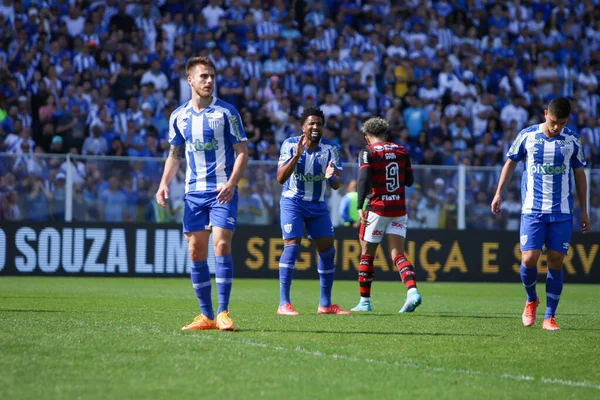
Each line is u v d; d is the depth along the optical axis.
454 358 20.58
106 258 57.62
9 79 68.62
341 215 58.62
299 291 48.19
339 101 75.88
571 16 87.94
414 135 75.81
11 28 71.50
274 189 59.31
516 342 23.61
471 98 79.19
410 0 84.38
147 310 32.47
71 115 67.94
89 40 72.88
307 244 59.59
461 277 60.88
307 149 31.98
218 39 77.12
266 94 74.38
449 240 60.72
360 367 18.86
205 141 24.34
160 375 17.47
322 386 16.70
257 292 46.31
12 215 56.53
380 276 60.41
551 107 26.59
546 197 27.12
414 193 60.31
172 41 75.94
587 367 19.86
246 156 24.56
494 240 61.25
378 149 32.41
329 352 20.95
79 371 17.73
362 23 83.12
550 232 27.30
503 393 16.44
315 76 77.62
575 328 27.98
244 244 58.88
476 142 77.50
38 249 56.81
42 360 18.91
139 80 72.38
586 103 84.06
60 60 71.31
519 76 82.56
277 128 72.31
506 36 85.62
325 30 80.38
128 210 57.94
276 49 76.81
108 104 69.56
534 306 28.31
